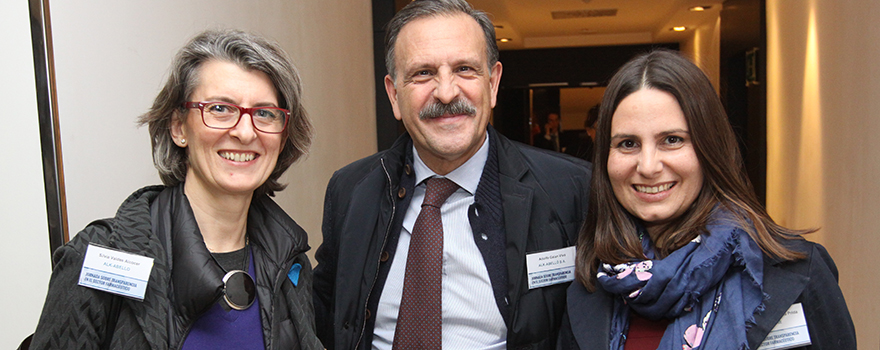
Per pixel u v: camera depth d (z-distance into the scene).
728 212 1.37
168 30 2.07
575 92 13.37
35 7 1.48
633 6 8.70
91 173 1.68
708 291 1.35
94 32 1.69
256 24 2.78
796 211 5.02
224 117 1.25
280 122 1.33
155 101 1.27
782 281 1.31
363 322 1.80
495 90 1.87
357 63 4.61
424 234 1.74
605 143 1.50
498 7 8.41
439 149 1.68
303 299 1.44
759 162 6.29
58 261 1.11
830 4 3.94
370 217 1.85
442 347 1.71
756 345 1.28
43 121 1.51
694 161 1.38
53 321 1.07
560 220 1.78
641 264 1.38
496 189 1.79
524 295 1.71
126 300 1.14
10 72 1.50
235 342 1.27
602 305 1.51
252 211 1.45
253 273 1.37
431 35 1.66
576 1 8.34
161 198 1.30
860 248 3.29
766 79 6.17
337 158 3.98
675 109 1.37
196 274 1.20
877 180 2.99
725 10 7.67
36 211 1.53
